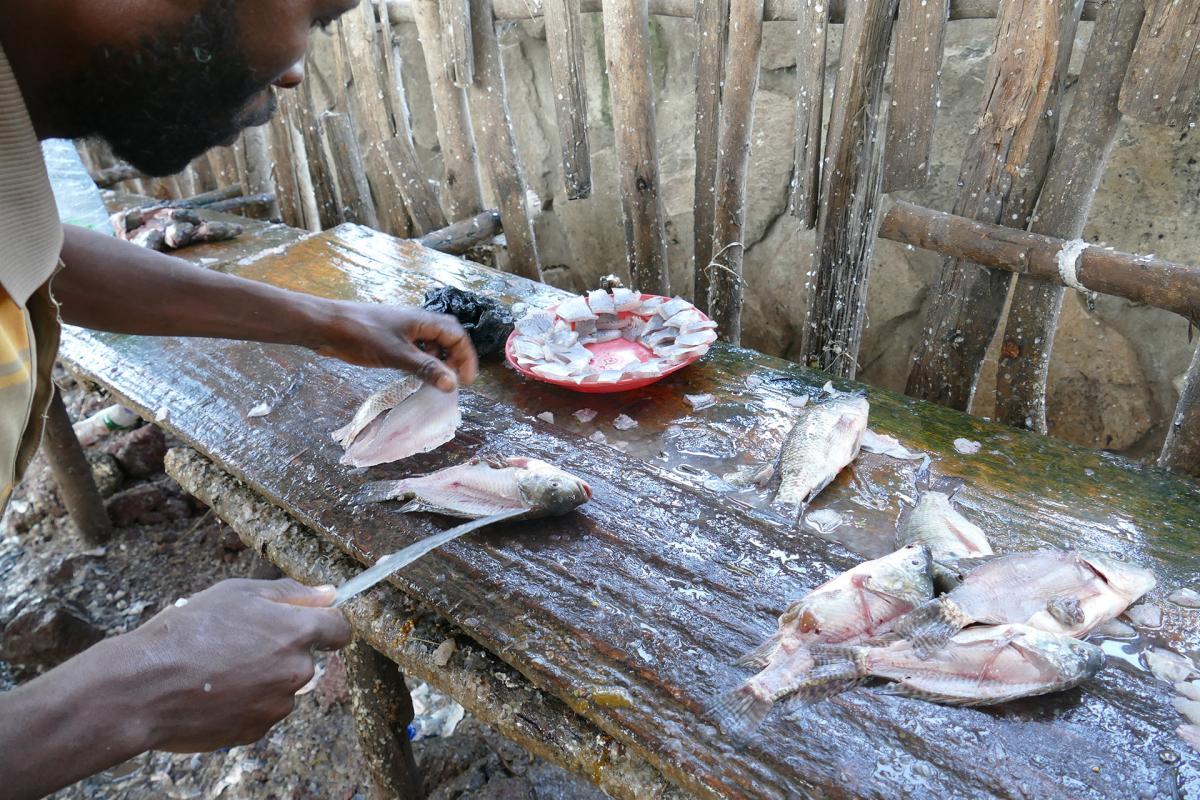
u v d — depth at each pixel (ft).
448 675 4.86
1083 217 6.95
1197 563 4.91
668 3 8.98
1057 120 6.79
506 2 10.09
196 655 3.34
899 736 3.87
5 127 2.86
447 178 11.96
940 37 6.89
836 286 8.41
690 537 5.18
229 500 6.44
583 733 4.39
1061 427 10.99
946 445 6.25
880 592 4.30
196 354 7.73
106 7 3.04
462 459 6.08
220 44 3.25
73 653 9.85
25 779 2.92
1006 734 3.85
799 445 5.93
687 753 3.90
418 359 5.73
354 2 3.70
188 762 8.69
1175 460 6.61
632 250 10.44
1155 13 5.93
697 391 7.12
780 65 11.33
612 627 4.58
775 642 4.28
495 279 9.26
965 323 7.73
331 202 13.64
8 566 11.15
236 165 14.71
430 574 5.08
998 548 5.17
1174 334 9.74
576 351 7.27
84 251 5.01
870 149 7.79
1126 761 3.70
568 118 10.19
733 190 9.13
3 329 3.15
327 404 6.84
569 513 5.43
